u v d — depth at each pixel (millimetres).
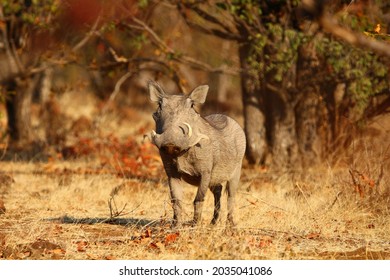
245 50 56125
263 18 53281
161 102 28297
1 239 29312
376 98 54062
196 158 28969
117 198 41031
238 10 52250
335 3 35031
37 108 94000
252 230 31391
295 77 55156
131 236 30047
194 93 28797
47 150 66125
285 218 33562
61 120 76812
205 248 27234
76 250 28344
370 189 36875
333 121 54781
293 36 49344
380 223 33938
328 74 52812
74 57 60719
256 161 57094
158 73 60625
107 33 63219
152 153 61438
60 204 39312
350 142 52469
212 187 32094
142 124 88062
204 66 57156
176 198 29969
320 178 44938
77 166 57188
